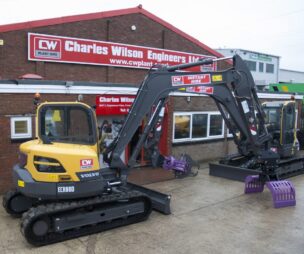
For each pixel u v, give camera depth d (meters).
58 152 7.30
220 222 8.46
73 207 7.29
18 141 10.51
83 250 6.92
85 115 7.79
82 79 14.35
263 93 18.09
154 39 16.38
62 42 13.64
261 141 10.67
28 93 10.52
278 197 9.63
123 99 12.34
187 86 9.37
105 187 8.09
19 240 7.34
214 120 16.22
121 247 7.05
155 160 10.75
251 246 7.16
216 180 12.64
